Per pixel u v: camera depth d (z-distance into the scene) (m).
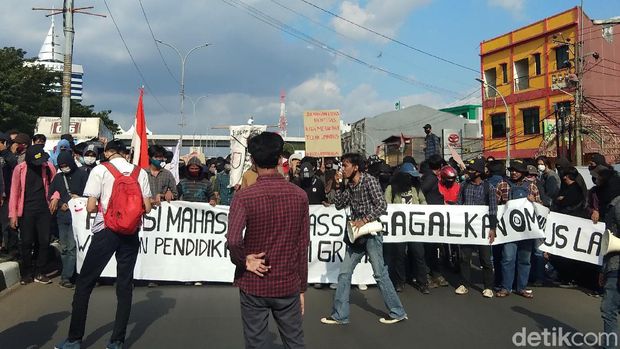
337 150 12.09
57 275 8.36
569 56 32.62
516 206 7.46
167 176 8.14
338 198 6.49
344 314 5.97
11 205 7.46
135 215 4.86
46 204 7.71
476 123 53.88
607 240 4.77
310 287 8.05
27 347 5.01
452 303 7.02
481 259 7.54
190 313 6.29
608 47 33.16
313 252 8.00
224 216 8.02
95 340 5.28
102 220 4.95
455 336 5.53
